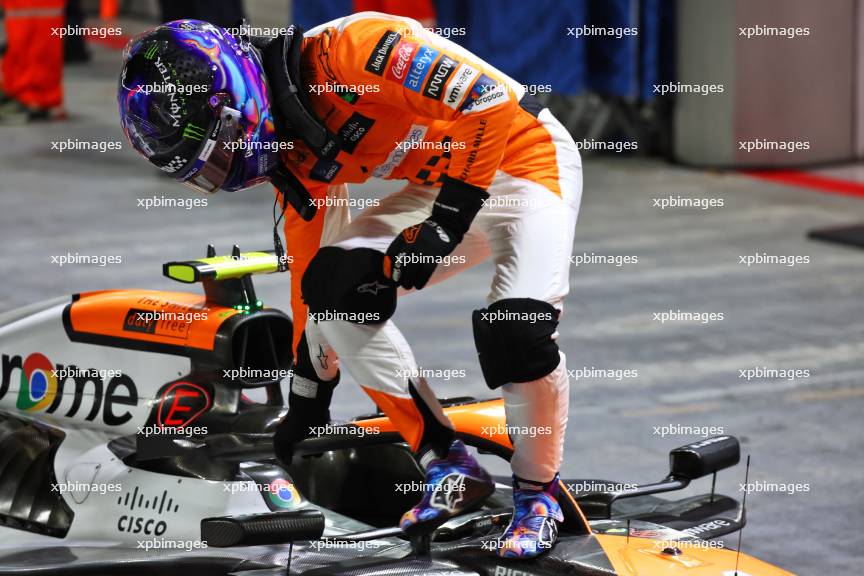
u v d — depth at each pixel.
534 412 10.17
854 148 42.94
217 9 39.66
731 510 12.24
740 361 22.61
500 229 10.39
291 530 9.94
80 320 12.82
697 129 41.81
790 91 41.28
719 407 20.12
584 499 12.14
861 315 25.80
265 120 9.98
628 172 41.62
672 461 12.30
